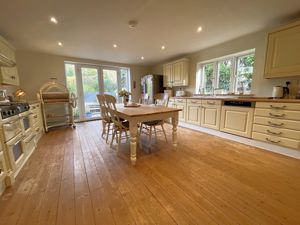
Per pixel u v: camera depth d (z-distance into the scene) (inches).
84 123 180.1
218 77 144.6
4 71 97.7
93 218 43.3
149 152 91.1
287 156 82.7
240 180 61.2
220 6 73.8
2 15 77.7
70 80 177.5
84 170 70.7
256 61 109.2
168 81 186.4
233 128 107.3
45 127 138.3
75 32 101.7
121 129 87.5
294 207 46.6
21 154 73.9
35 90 151.0
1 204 49.1
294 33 81.0
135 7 73.4
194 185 58.4
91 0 66.9
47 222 42.1
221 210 45.7
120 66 207.3
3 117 57.6
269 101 85.7
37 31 99.0
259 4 72.4
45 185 59.1
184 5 72.3
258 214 44.1
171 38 116.0
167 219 42.7
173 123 92.9
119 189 56.4
